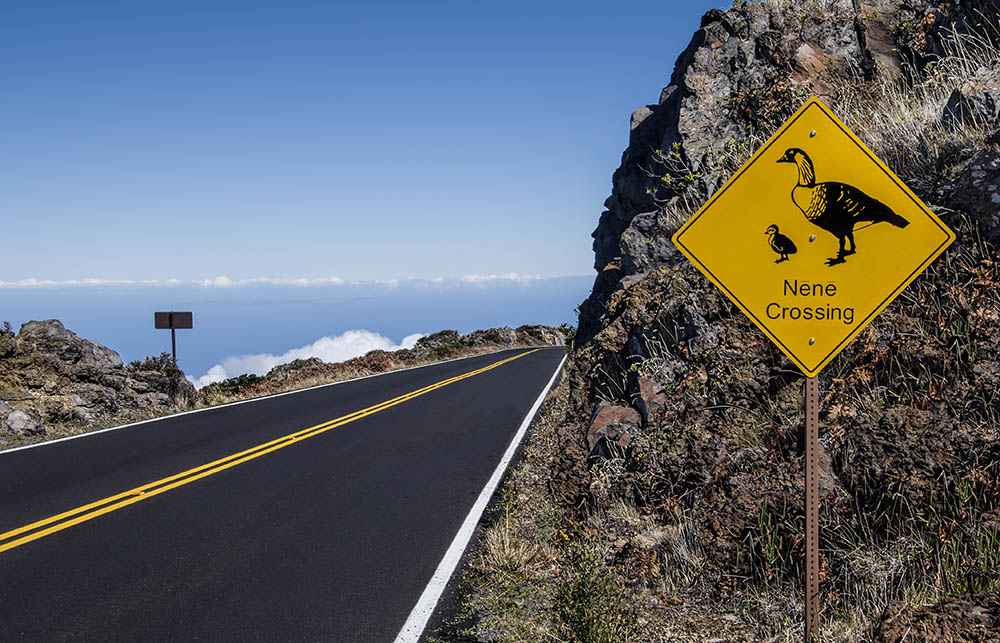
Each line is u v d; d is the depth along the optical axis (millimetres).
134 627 4410
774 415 5473
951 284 5355
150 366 15305
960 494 4164
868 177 3811
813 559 3738
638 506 5773
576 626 4141
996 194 5480
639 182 12797
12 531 6352
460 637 4293
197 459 9500
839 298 3820
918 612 3561
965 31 8477
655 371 7020
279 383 20062
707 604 4457
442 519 6754
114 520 6699
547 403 14906
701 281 7207
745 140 9844
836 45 10156
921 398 4820
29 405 12188
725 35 11523
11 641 4227
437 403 15414
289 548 5918
